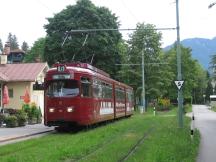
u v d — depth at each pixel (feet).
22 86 162.81
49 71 90.33
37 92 167.12
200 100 555.69
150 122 126.82
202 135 91.97
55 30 208.33
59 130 96.02
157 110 262.06
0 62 169.07
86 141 68.90
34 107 125.59
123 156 53.16
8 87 163.63
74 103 88.22
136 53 240.73
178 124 109.70
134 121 130.21
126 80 236.84
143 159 50.06
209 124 129.49
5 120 105.91
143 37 242.78
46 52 209.15
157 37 242.58
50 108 89.35
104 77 109.81
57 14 209.26
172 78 260.21
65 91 88.99
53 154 52.90
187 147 63.46
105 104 110.01
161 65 247.50
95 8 209.56
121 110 139.54
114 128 94.99
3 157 50.11
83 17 204.44
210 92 552.41
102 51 204.85
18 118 108.78
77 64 93.97
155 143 68.08
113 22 212.23
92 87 94.22
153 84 241.76
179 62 107.96
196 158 56.95
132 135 82.99
